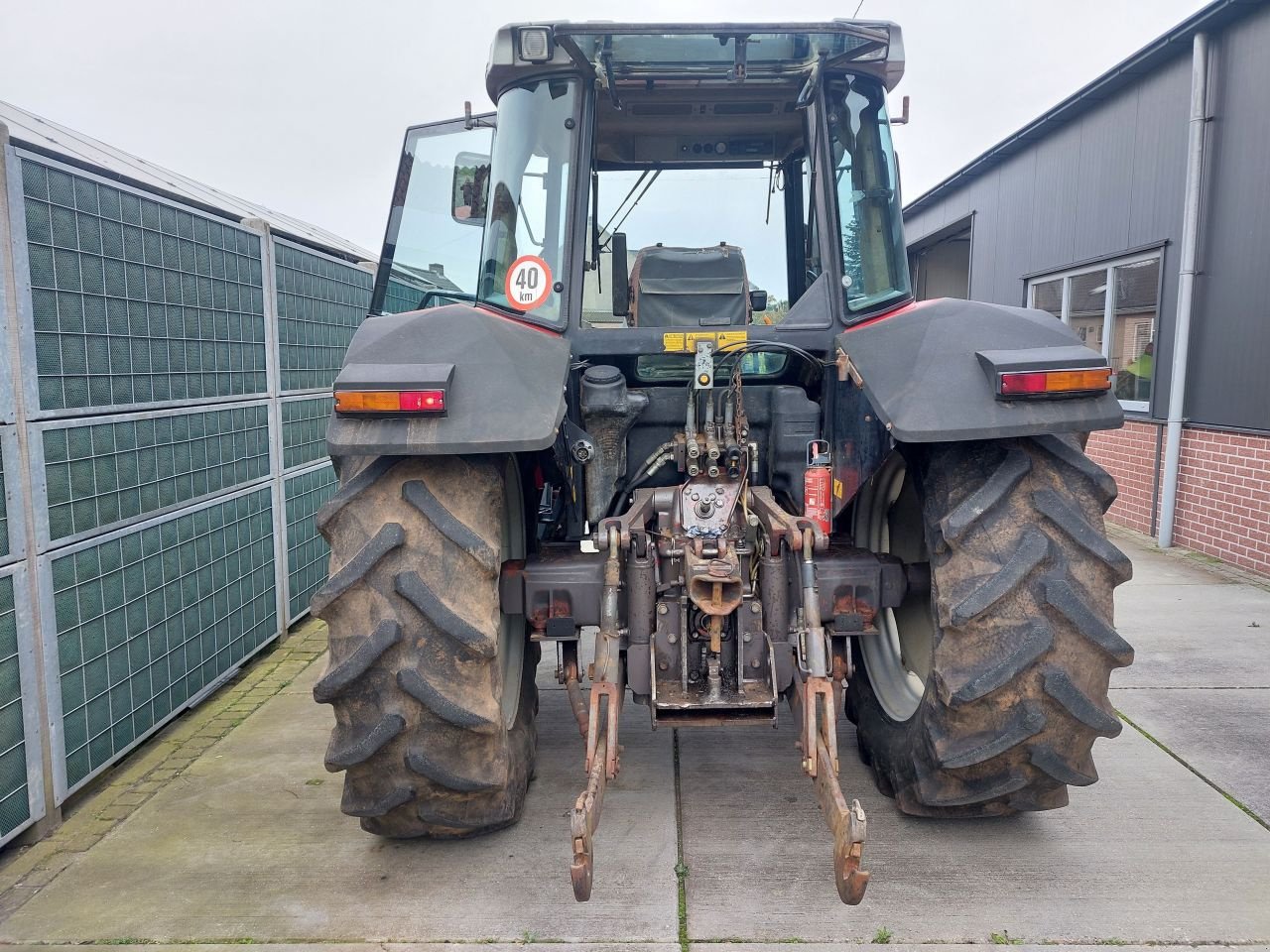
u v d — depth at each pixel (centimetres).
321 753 331
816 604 234
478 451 212
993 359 223
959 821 273
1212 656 428
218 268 399
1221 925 223
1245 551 603
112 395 318
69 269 295
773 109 309
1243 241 599
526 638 300
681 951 213
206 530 384
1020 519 225
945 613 223
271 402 453
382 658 218
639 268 316
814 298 282
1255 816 277
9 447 266
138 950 218
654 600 248
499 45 272
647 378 313
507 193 288
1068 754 230
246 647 422
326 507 225
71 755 291
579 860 200
